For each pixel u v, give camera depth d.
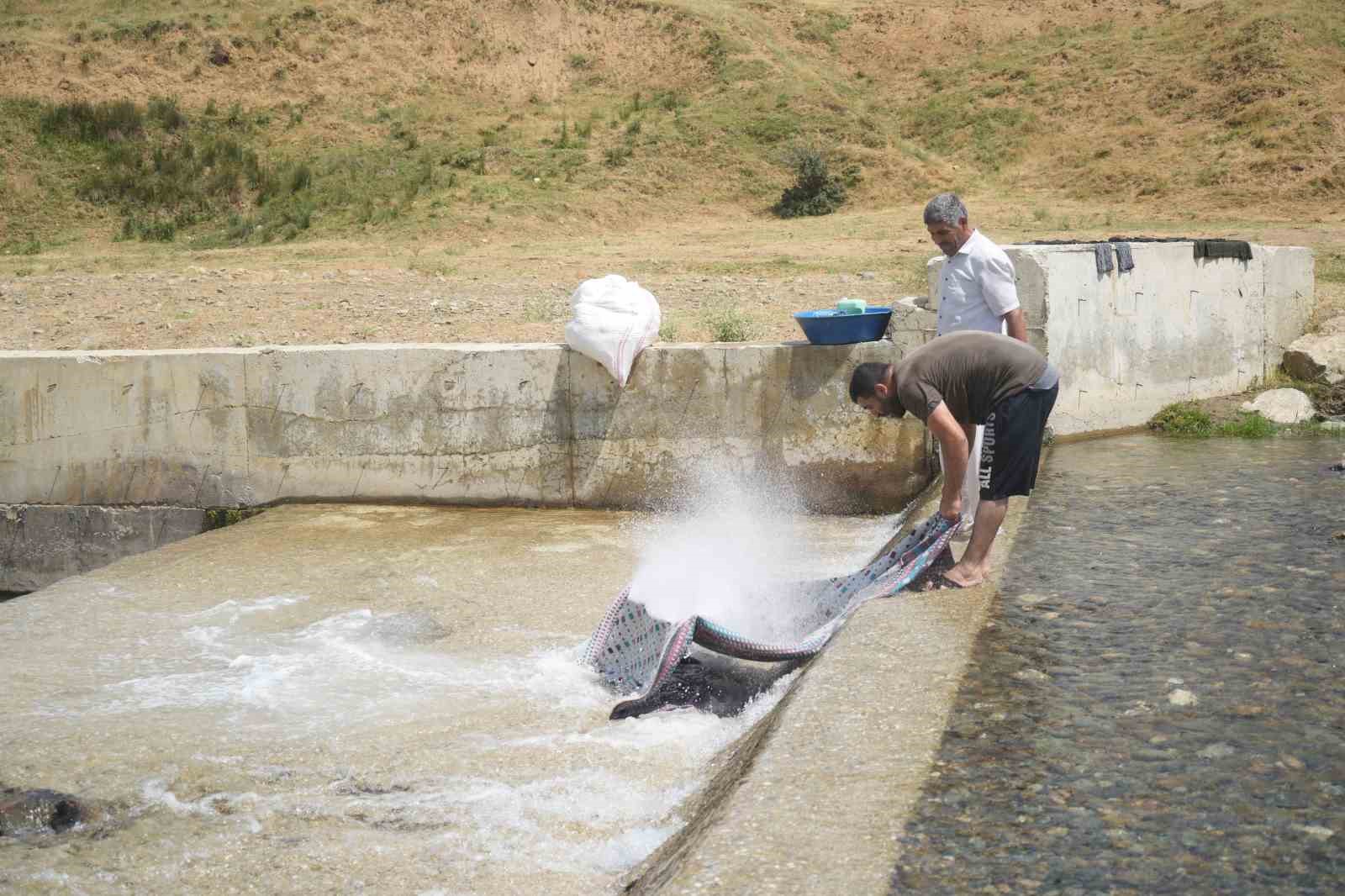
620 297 8.83
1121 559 5.68
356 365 9.11
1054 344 8.74
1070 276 8.81
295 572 7.50
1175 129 33.28
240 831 4.13
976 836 3.12
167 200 31.36
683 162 33.53
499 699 5.24
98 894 3.78
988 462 5.25
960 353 5.17
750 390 8.59
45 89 34.72
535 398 8.93
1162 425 9.37
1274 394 9.65
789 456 8.60
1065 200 30.89
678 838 3.68
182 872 3.89
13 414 9.55
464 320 12.88
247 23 38.53
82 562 9.62
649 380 8.74
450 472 9.12
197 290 15.60
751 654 5.03
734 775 3.87
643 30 40.81
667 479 8.81
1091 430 9.16
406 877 3.79
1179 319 9.65
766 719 4.45
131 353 9.41
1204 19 37.53
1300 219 26.62
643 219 30.86
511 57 39.72
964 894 2.84
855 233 26.89
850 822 3.22
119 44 37.06
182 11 38.78
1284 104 32.12
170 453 9.42
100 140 33.31
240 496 9.38
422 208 30.08
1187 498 6.90
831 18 43.97
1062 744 3.66
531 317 13.00
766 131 34.81
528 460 9.01
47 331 13.13
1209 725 3.75
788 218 31.55
